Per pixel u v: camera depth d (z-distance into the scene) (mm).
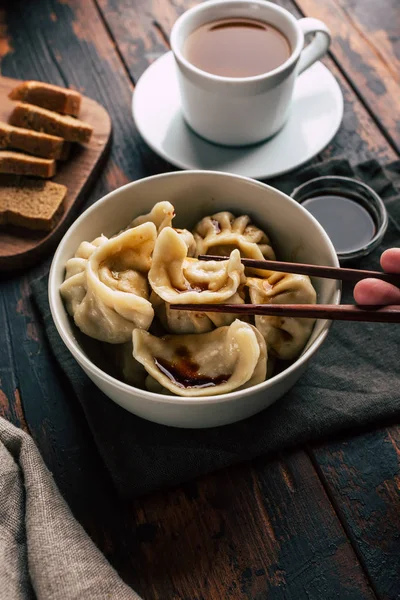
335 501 472
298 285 484
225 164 607
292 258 522
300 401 501
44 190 591
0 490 450
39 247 579
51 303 459
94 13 737
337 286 467
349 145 644
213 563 455
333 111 632
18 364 534
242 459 481
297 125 625
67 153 617
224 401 424
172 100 643
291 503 473
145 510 474
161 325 484
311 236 492
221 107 583
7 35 723
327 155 639
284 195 496
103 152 629
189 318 472
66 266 487
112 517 471
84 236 500
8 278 580
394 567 448
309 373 514
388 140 646
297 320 478
